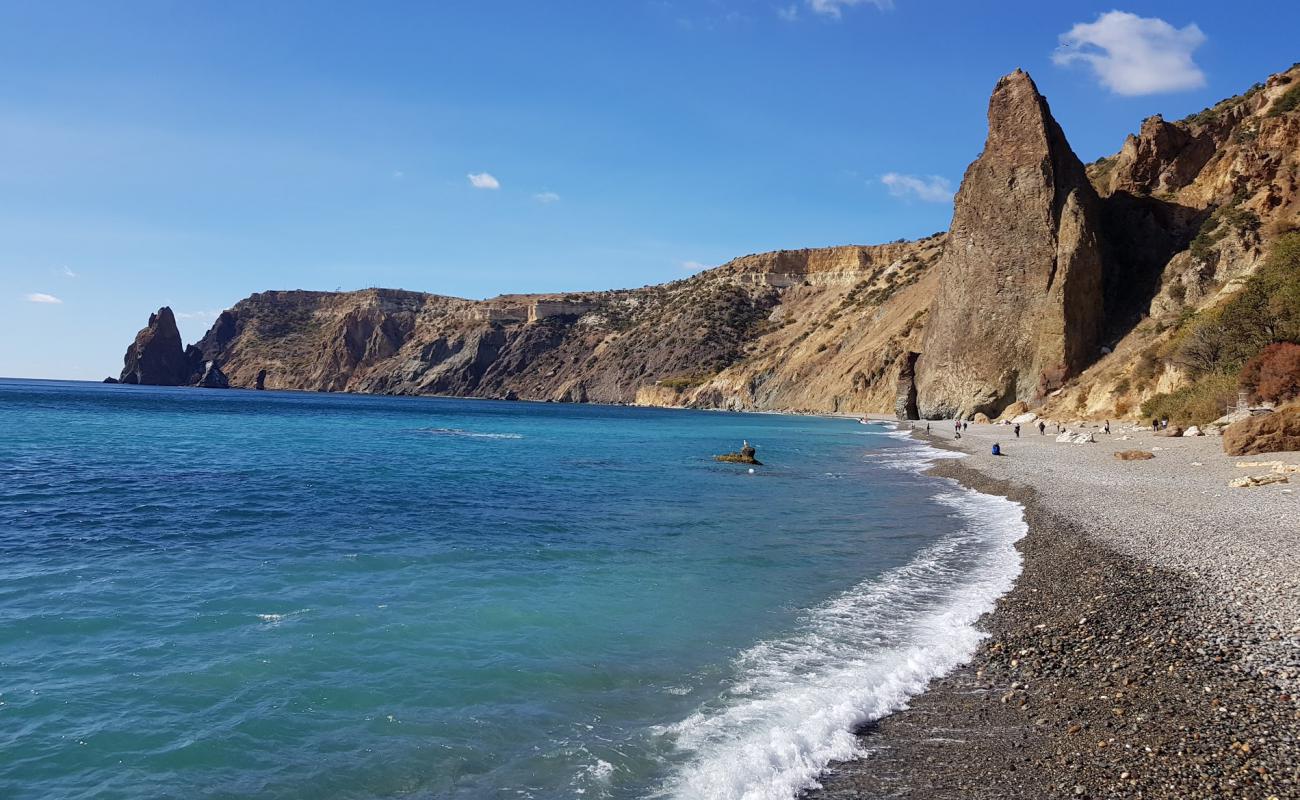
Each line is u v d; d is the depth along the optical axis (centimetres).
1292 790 618
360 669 1027
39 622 1201
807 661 1056
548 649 1111
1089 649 1025
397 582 1505
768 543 1930
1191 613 1111
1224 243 7388
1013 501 2611
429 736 834
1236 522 1780
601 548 1864
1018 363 8712
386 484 3150
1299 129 7581
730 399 16862
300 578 1525
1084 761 713
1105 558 1538
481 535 2034
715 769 752
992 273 9062
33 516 2227
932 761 752
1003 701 888
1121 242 8862
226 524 2153
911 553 1792
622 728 852
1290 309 4750
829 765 759
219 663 1038
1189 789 637
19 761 765
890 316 13925
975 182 9469
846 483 3350
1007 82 9394
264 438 5825
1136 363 6781
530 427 8731
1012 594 1376
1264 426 3153
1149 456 3412
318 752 800
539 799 706
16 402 10675
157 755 788
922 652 1077
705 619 1260
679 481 3428
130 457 4084
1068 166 9169
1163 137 9381
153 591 1405
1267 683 834
